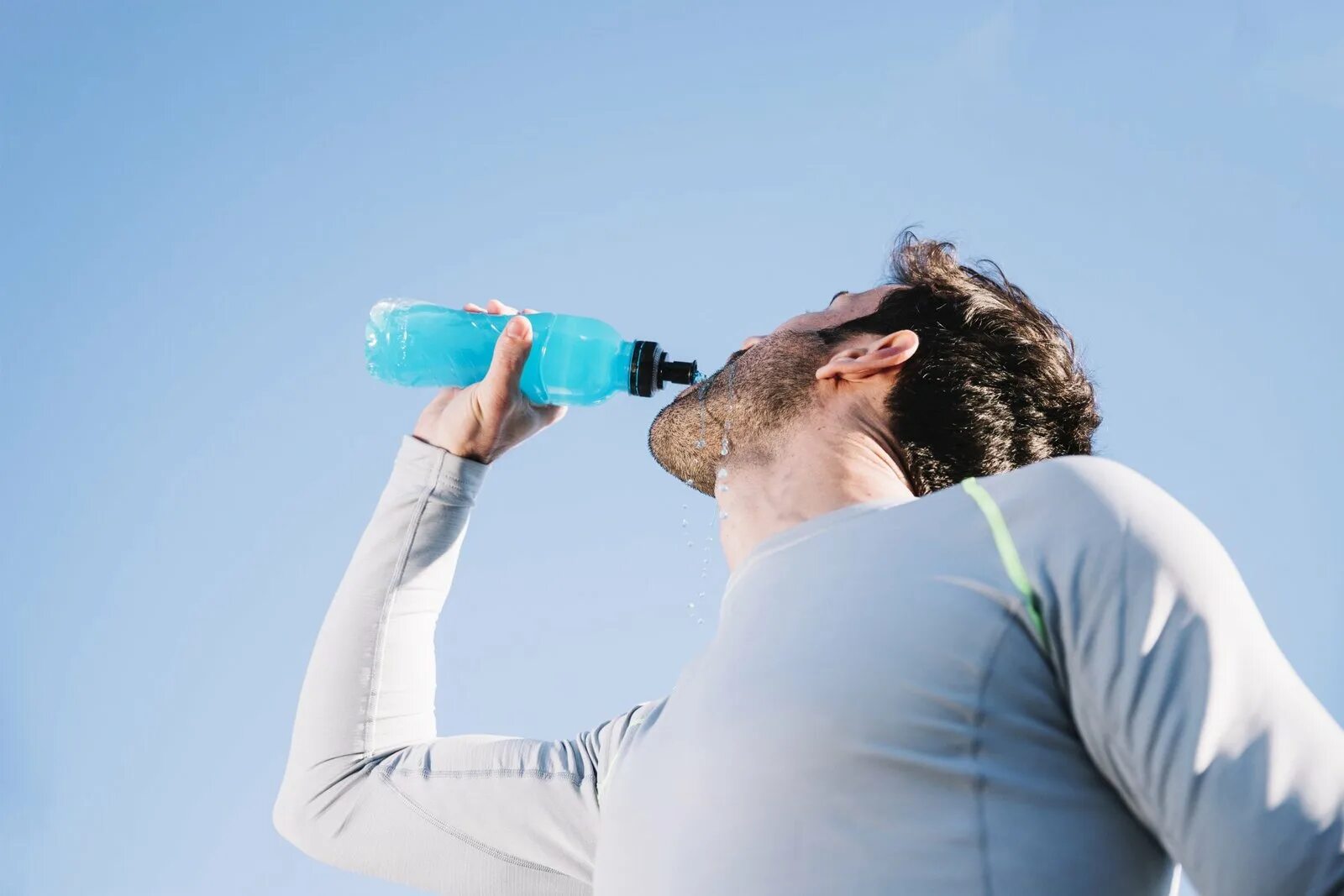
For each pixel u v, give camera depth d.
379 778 1.38
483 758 1.36
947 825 0.85
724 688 0.98
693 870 0.91
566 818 1.29
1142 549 0.86
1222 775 0.77
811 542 1.08
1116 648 0.84
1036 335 1.51
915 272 1.54
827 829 0.87
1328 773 0.77
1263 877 0.74
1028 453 1.42
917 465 1.36
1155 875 0.89
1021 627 0.90
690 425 1.44
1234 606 0.84
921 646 0.91
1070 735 0.88
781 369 1.40
